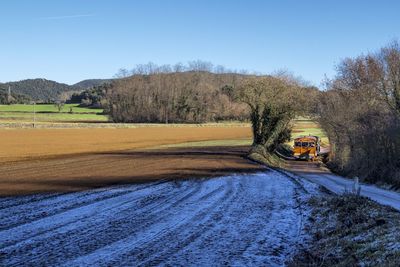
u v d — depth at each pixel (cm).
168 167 3503
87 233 1391
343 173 3903
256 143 4812
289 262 1172
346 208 1683
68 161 4031
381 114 3725
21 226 1445
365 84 5072
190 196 2144
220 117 14962
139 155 4834
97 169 3300
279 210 1852
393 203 2111
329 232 1455
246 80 4888
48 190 2214
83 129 9525
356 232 1388
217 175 3033
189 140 7881
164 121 14650
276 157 5009
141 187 2392
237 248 1288
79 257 1154
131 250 1234
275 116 4797
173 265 1122
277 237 1425
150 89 14925
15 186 2338
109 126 10538
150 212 1739
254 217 1703
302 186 2598
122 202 1930
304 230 1525
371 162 3378
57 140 6912
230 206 1912
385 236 1244
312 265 1141
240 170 3397
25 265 1080
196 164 3800
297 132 8762
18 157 4434
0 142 6256
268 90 4756
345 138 4347
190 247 1283
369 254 1138
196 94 15200
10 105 19550
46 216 1602
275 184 2658
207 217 1680
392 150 3123
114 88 15512
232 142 7431
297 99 4819
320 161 5459
